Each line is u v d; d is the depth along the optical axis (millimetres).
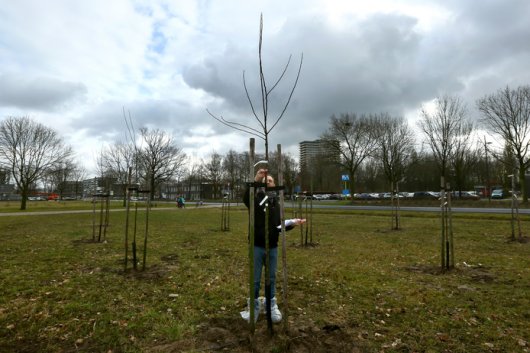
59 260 8047
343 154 45250
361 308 4812
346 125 44438
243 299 5172
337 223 17922
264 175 4051
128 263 7734
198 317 4414
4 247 9984
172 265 7574
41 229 15156
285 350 3438
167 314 4523
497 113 33312
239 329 3986
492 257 8344
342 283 6141
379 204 39281
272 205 4117
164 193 120188
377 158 44750
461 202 34750
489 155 39969
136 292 5516
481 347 3611
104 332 3963
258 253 4121
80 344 3693
